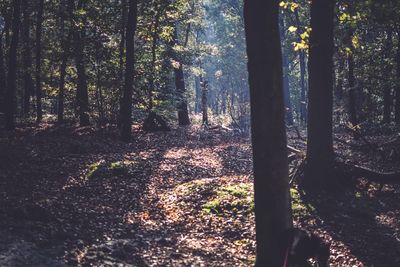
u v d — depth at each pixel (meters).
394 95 31.30
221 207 11.09
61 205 10.44
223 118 42.44
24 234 7.92
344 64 31.78
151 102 27.91
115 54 25.98
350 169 12.66
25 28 30.28
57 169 14.34
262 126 6.84
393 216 10.79
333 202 11.45
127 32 22.67
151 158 18.16
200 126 34.03
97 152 18.38
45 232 8.24
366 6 12.52
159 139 24.47
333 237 9.58
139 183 13.76
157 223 10.24
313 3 12.02
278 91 6.83
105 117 24.48
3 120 25.47
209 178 14.44
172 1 29.33
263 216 6.98
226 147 22.53
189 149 21.50
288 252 6.68
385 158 17.22
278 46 6.81
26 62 30.83
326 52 12.00
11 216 8.88
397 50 25.59
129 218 10.36
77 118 29.58
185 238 9.38
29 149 16.81
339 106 31.02
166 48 31.42
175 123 37.28
